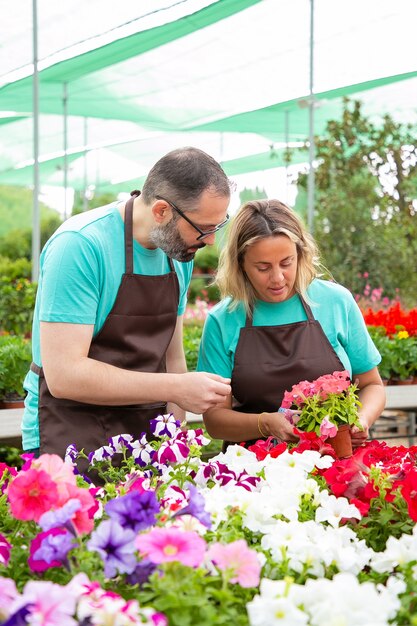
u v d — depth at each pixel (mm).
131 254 2688
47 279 2586
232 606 1548
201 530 1711
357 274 14234
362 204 14492
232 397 3104
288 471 2152
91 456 2488
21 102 14828
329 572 1733
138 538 1484
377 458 2484
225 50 11977
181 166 2523
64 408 2727
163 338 2830
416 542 1735
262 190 20078
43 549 1573
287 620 1340
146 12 10414
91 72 12930
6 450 6520
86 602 1370
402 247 14242
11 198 32719
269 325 2953
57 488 1718
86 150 19609
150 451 2447
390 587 1557
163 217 2559
